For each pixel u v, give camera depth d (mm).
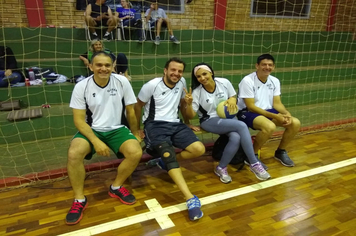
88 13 3691
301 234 1467
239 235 1465
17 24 4094
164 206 1744
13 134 2771
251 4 5430
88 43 3859
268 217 1615
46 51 3844
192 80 2150
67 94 3301
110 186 1868
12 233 1501
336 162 2336
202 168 2270
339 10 6145
